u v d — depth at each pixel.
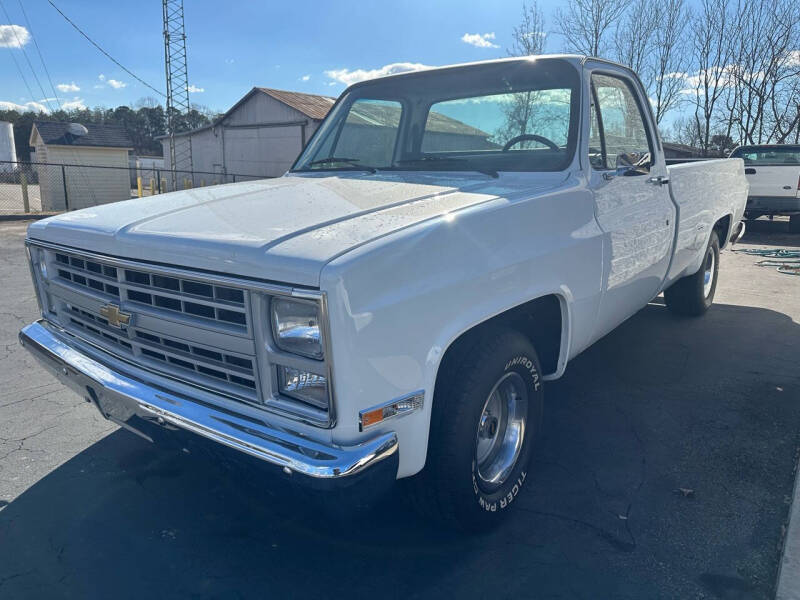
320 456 1.99
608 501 3.08
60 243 2.84
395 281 2.11
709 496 3.12
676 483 3.24
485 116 3.53
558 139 3.29
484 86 3.59
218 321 2.21
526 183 3.10
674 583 2.51
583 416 4.04
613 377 4.70
